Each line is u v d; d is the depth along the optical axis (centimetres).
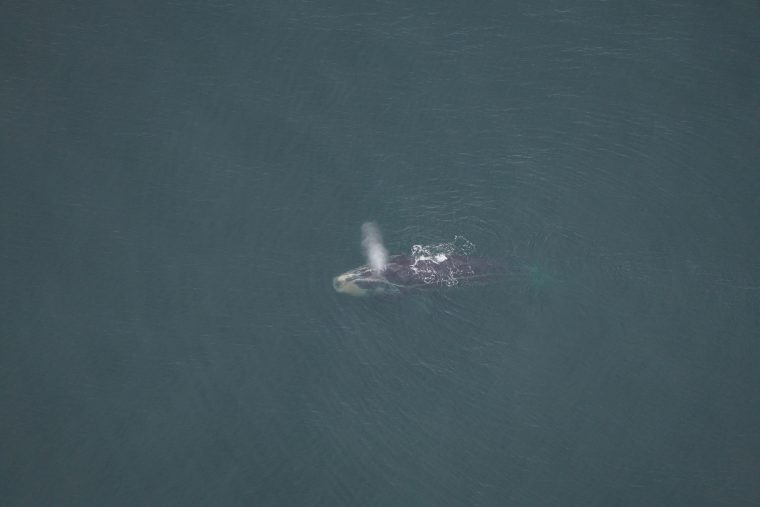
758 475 19812
